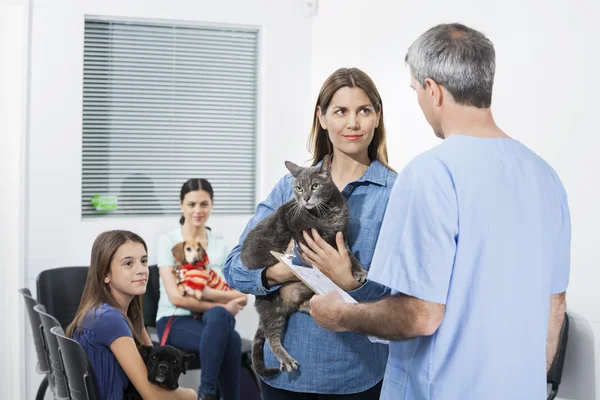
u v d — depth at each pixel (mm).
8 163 3816
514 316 1321
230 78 4305
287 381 1834
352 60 3924
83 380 2074
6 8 3762
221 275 3725
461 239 1308
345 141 1792
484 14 2848
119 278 2244
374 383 1816
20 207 3809
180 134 4215
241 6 4211
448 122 1400
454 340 1330
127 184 4117
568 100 2410
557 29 2447
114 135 4086
